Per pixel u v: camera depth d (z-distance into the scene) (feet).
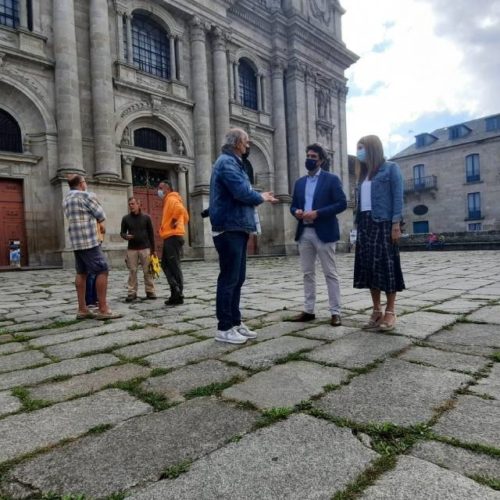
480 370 8.47
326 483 4.79
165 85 61.67
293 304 18.54
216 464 5.29
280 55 78.54
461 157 124.88
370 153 12.78
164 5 60.90
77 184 16.37
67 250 45.98
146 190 61.00
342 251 87.15
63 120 48.44
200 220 61.67
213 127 67.82
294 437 5.93
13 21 48.57
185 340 12.17
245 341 11.46
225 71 68.13
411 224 135.33
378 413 6.61
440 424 6.15
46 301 22.02
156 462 5.41
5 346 12.30
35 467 5.40
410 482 4.74
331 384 8.00
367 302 18.29
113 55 55.67
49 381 8.89
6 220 47.67
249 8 73.26
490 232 81.51
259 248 76.95
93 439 6.13
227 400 7.43
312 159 13.98
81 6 52.54
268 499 4.53
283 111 78.69
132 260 21.22
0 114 47.80
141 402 7.52
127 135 57.36
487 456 5.22
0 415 7.11
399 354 9.86
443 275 29.91
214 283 29.25
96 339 12.74
